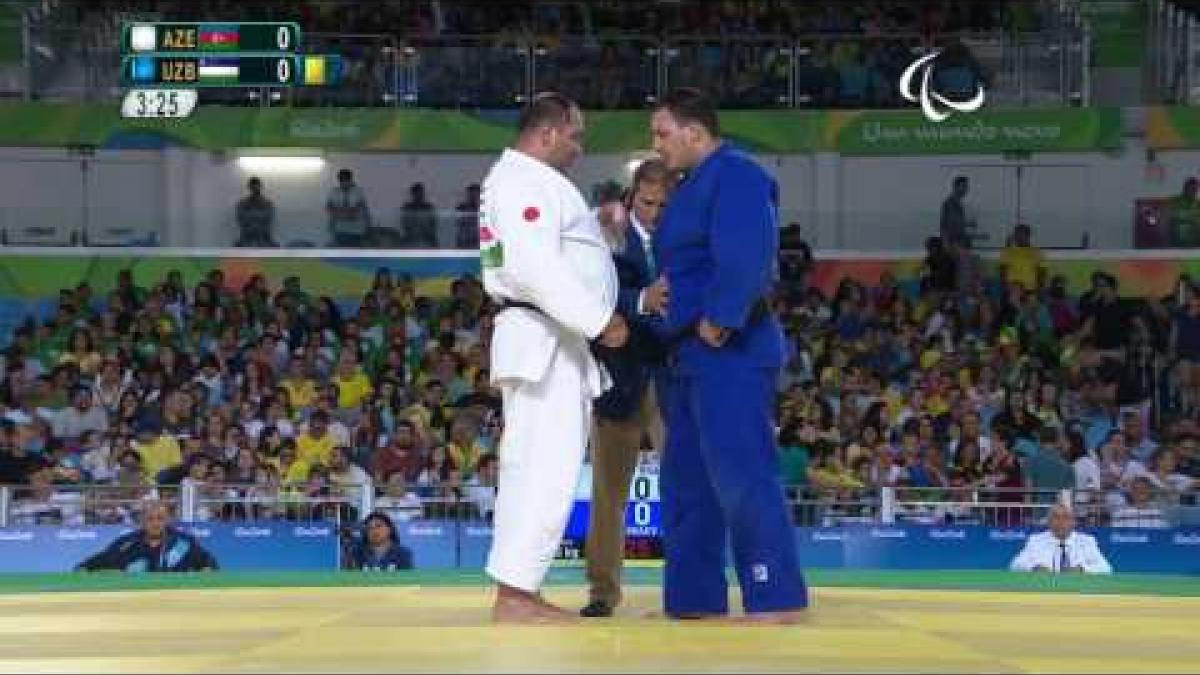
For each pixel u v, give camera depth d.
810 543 44.50
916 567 44.09
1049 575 32.59
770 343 18.02
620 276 19.95
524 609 17.84
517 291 17.95
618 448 19.31
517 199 17.84
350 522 43.75
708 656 13.82
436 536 43.97
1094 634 16.61
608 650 14.28
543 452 17.98
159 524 41.69
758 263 17.50
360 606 19.83
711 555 18.38
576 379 18.19
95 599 22.11
